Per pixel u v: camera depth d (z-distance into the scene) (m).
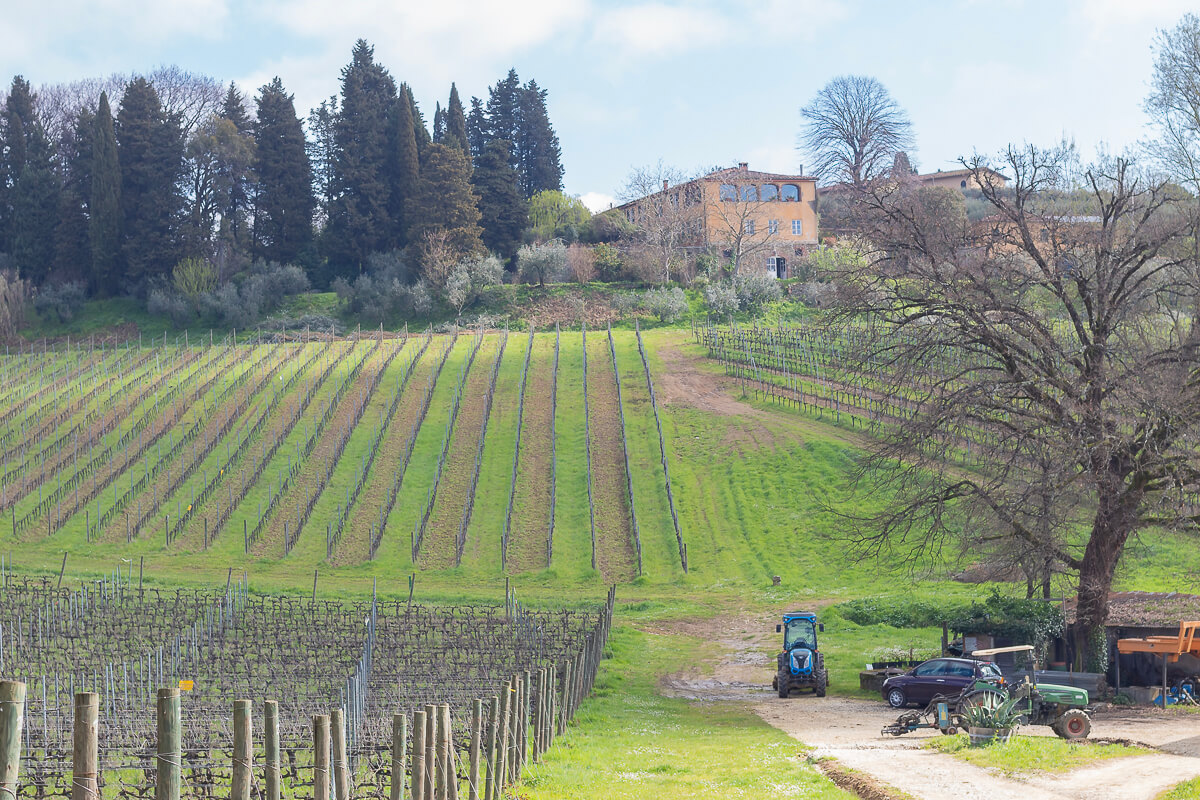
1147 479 32.28
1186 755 20.86
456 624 46.53
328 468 76.94
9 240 140.50
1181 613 34.31
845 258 100.38
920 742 24.00
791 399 84.81
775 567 62.66
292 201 138.50
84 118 144.38
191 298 124.25
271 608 49.16
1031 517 33.19
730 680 40.41
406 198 135.88
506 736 17.45
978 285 33.12
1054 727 24.42
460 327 117.38
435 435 84.06
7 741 8.08
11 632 39.50
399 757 13.58
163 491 74.62
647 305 117.94
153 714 25.16
